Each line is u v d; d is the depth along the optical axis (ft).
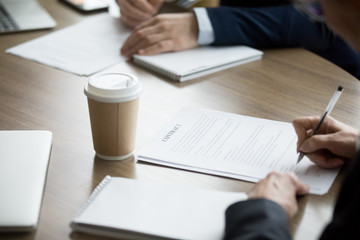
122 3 5.02
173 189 2.55
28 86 3.77
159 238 2.22
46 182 2.65
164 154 2.93
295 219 2.42
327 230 2.04
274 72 4.21
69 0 5.64
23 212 2.32
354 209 1.91
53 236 2.26
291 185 2.52
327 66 4.37
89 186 2.64
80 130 3.19
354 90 3.93
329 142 2.84
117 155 2.85
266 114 3.48
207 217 2.34
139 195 2.49
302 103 3.67
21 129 3.15
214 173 2.77
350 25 1.99
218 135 3.15
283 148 3.03
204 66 4.10
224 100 3.67
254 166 2.84
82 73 4.02
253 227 2.14
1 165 2.64
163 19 4.55
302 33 4.72
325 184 2.71
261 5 5.78
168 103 3.59
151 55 4.33
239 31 4.60
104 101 2.62
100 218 2.30
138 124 3.26
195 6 5.87
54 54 4.35
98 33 4.88
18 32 4.83
